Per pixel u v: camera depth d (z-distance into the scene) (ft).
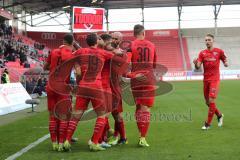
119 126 22.07
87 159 18.53
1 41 91.20
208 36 26.66
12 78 72.02
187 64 149.79
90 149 20.52
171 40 161.17
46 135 26.07
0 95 43.37
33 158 19.03
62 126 20.63
